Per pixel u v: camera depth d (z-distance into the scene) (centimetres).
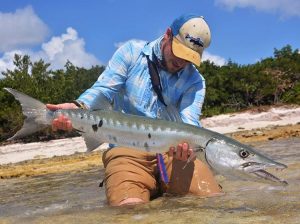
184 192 148
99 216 129
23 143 662
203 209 126
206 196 145
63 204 164
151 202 141
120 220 122
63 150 559
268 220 110
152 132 132
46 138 682
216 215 118
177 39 146
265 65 1062
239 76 965
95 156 446
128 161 149
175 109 149
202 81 160
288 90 969
